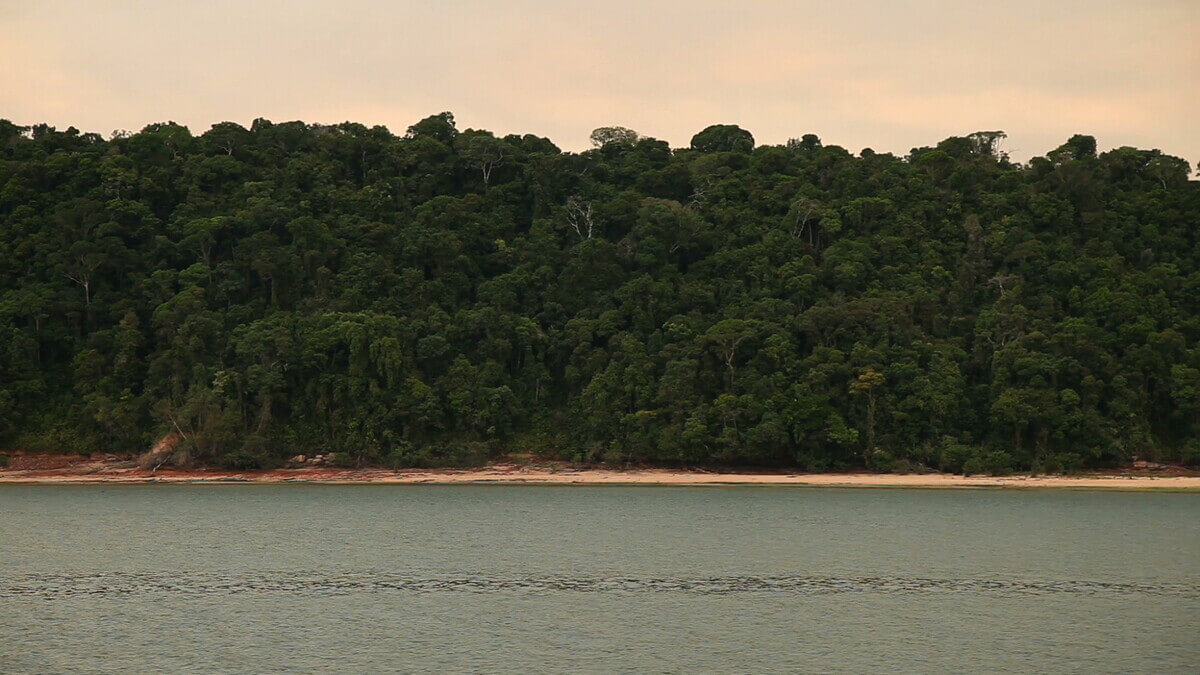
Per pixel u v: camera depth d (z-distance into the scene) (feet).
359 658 162.09
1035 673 154.81
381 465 396.78
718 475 393.09
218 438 389.19
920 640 171.32
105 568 227.81
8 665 158.51
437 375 415.44
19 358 405.80
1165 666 157.79
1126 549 251.19
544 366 428.97
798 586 210.59
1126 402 386.73
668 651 165.78
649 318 428.15
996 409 383.86
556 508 327.47
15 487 373.20
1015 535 272.72
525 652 165.27
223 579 216.74
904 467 384.27
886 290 433.07
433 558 240.32
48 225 438.81
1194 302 431.02
